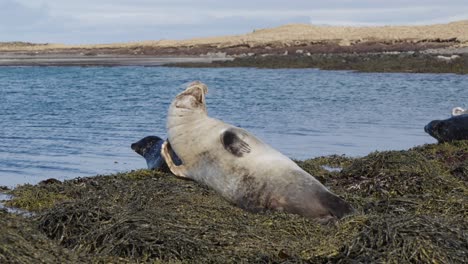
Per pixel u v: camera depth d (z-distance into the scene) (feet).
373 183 31.86
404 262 19.11
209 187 28.17
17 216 22.12
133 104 80.18
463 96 88.38
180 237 21.13
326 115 68.85
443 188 30.89
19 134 55.16
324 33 258.57
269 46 224.33
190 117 28.32
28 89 101.60
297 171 26.45
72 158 44.70
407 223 20.71
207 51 226.79
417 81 111.86
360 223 22.00
